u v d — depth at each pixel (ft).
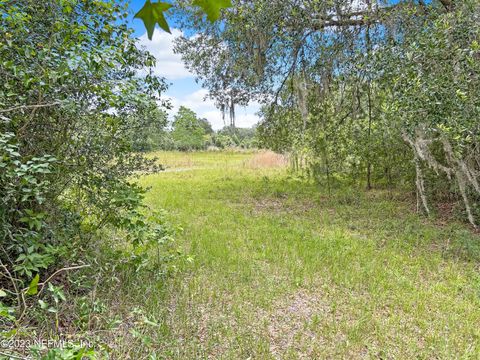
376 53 15.69
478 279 11.60
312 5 19.10
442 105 12.84
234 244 14.79
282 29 20.76
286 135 28.14
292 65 23.13
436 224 18.38
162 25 2.06
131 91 9.81
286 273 12.01
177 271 11.44
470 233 16.31
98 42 9.86
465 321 9.21
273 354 7.75
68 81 7.89
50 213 8.85
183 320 8.63
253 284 11.09
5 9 7.84
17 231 8.14
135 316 8.25
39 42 8.29
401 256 13.80
